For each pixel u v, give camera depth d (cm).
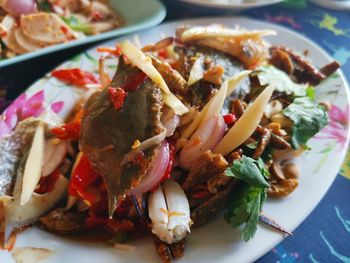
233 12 26
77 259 13
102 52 20
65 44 21
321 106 18
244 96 17
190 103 16
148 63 15
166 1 27
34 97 18
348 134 18
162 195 15
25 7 24
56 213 15
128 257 14
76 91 19
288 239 16
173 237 14
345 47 26
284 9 29
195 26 22
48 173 16
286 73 20
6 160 15
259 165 15
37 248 14
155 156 14
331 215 17
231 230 14
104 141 14
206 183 15
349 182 18
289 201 15
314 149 17
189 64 17
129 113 14
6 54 22
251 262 13
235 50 18
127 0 26
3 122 16
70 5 26
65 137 16
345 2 29
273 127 16
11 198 14
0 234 14
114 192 13
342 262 15
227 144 15
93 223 15
